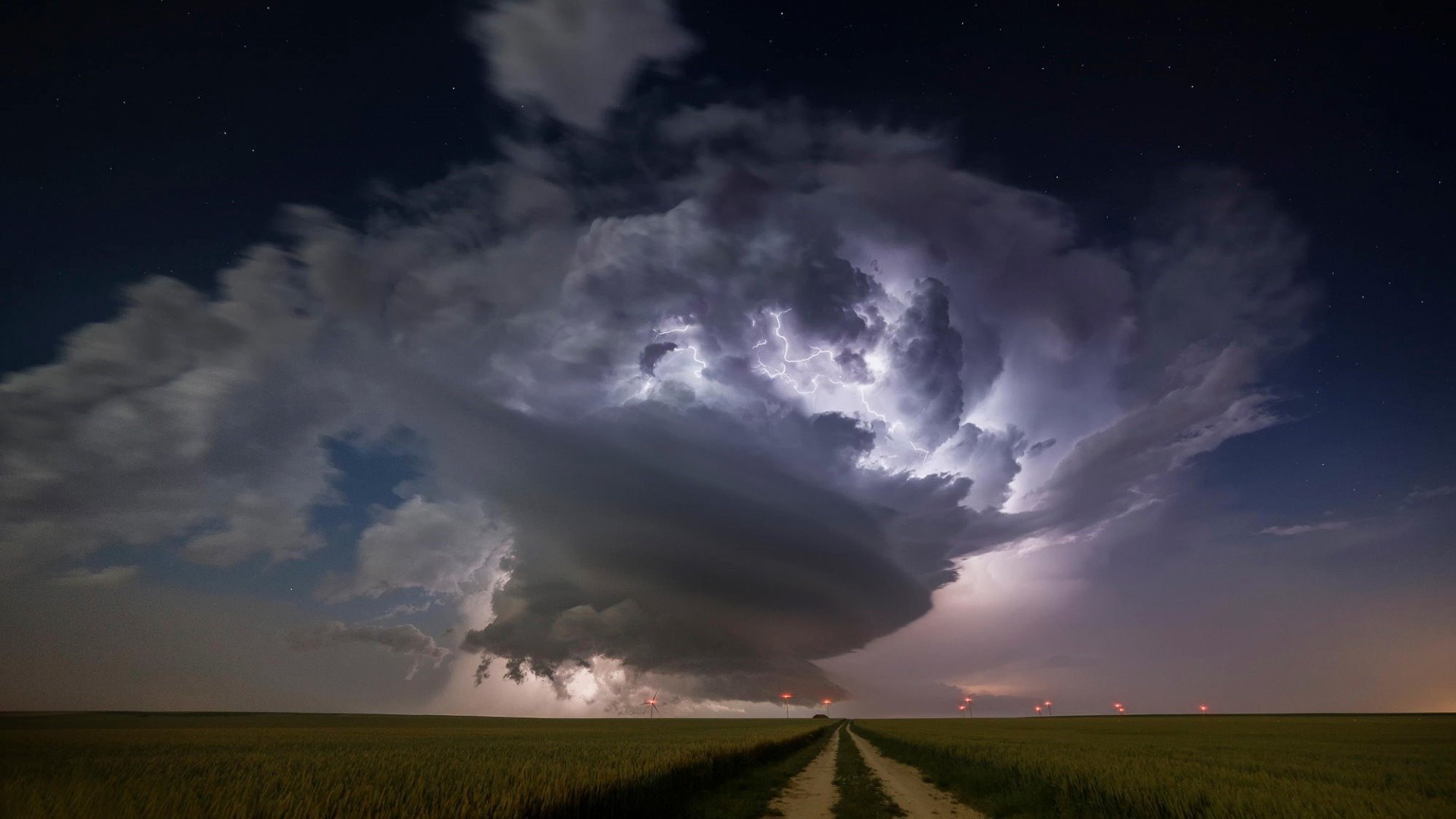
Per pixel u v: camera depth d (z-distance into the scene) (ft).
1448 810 36.81
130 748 93.35
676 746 84.69
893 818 44.29
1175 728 212.02
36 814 29.07
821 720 413.59
